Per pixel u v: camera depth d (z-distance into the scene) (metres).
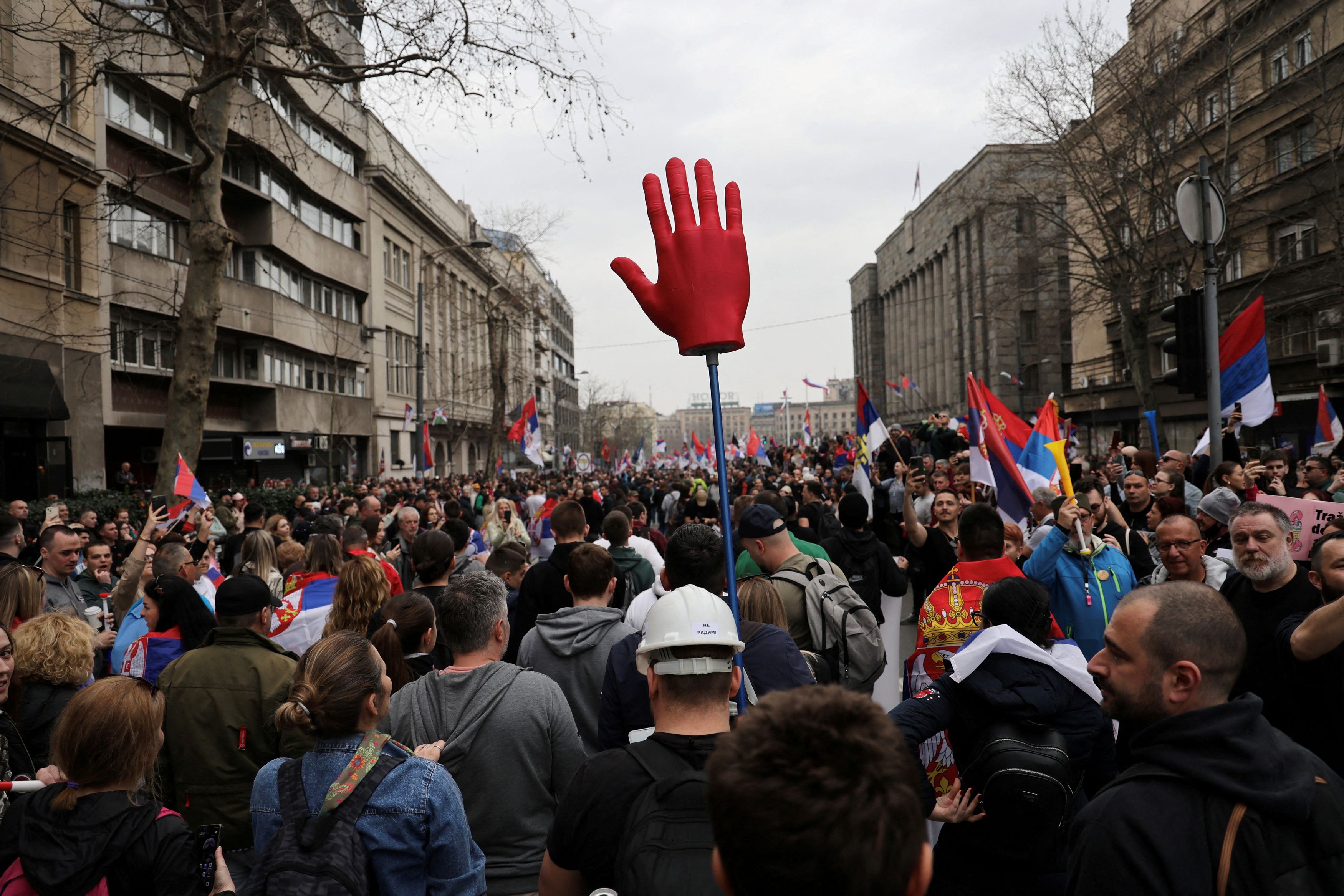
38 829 2.68
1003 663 3.17
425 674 4.28
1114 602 5.24
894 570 6.67
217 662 3.96
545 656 4.45
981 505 4.94
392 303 47.69
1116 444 17.27
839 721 1.53
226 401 31.98
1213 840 2.05
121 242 25.69
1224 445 11.56
